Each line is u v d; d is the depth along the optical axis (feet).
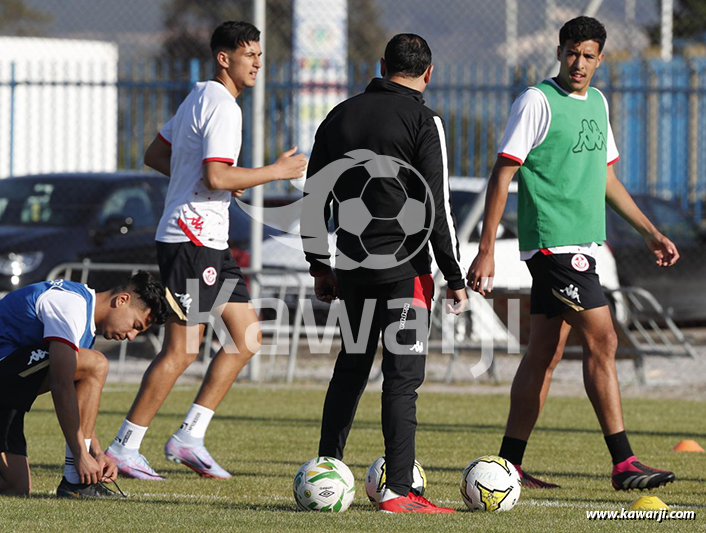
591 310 63.57
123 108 159.22
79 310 55.98
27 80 154.51
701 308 171.73
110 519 49.39
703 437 89.51
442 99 150.30
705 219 187.32
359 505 57.36
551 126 63.36
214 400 69.51
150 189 149.07
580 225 63.77
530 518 51.34
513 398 65.82
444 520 49.98
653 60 171.22
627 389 127.13
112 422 95.25
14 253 136.98
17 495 58.54
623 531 47.78
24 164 166.91
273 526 47.67
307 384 129.59
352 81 151.43
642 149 169.68
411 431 54.03
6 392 57.26
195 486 64.54
